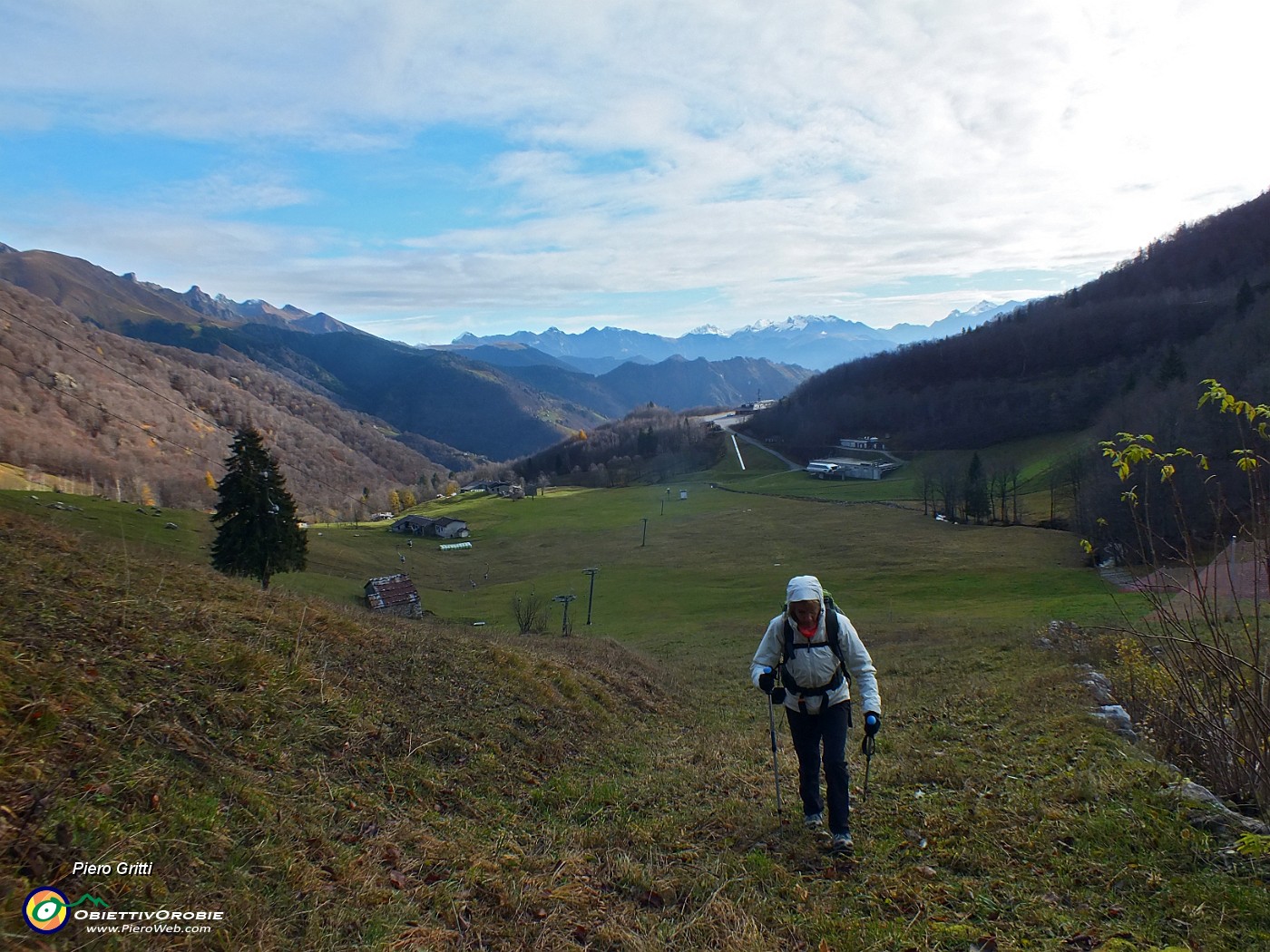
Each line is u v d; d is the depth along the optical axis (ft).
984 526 266.57
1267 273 481.87
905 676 55.83
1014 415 448.24
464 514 428.15
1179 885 13.05
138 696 16.53
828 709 18.06
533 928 13.26
